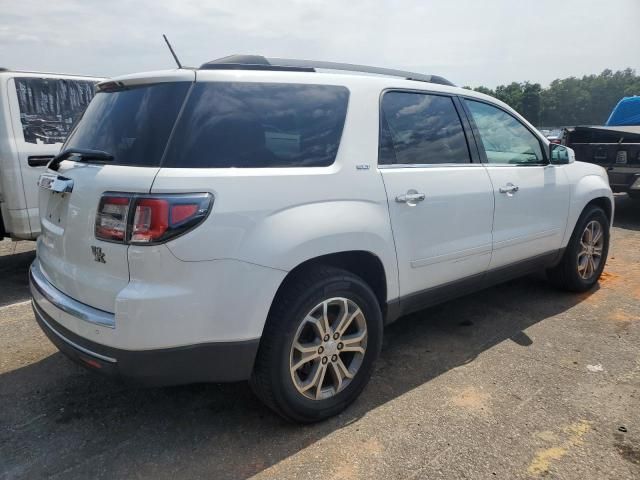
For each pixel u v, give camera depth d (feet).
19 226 16.69
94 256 7.61
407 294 10.31
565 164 14.26
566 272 15.07
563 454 8.10
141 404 9.67
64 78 18.25
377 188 9.33
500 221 12.14
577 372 10.71
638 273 17.63
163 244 7.02
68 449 8.32
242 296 7.57
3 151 16.22
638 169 24.62
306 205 8.28
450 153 11.21
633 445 8.32
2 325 13.38
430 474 7.67
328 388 9.10
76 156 8.80
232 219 7.43
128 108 8.27
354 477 7.62
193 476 7.69
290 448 8.32
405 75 11.35
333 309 9.00
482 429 8.76
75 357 8.02
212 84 7.92
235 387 10.30
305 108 8.78
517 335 12.64
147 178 7.14
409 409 9.40
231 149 7.77
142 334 7.11
